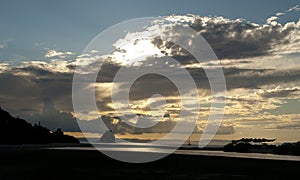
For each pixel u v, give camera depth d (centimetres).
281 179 5525
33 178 4938
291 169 7025
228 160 9494
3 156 9281
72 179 4928
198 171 6259
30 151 12075
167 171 6119
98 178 5062
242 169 6825
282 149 17425
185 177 5388
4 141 19675
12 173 5438
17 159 8288
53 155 9931
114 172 5791
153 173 5788
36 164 6975
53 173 5488
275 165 7956
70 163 7369
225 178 5409
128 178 5122
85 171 5834
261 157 12525
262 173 6203
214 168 6856
